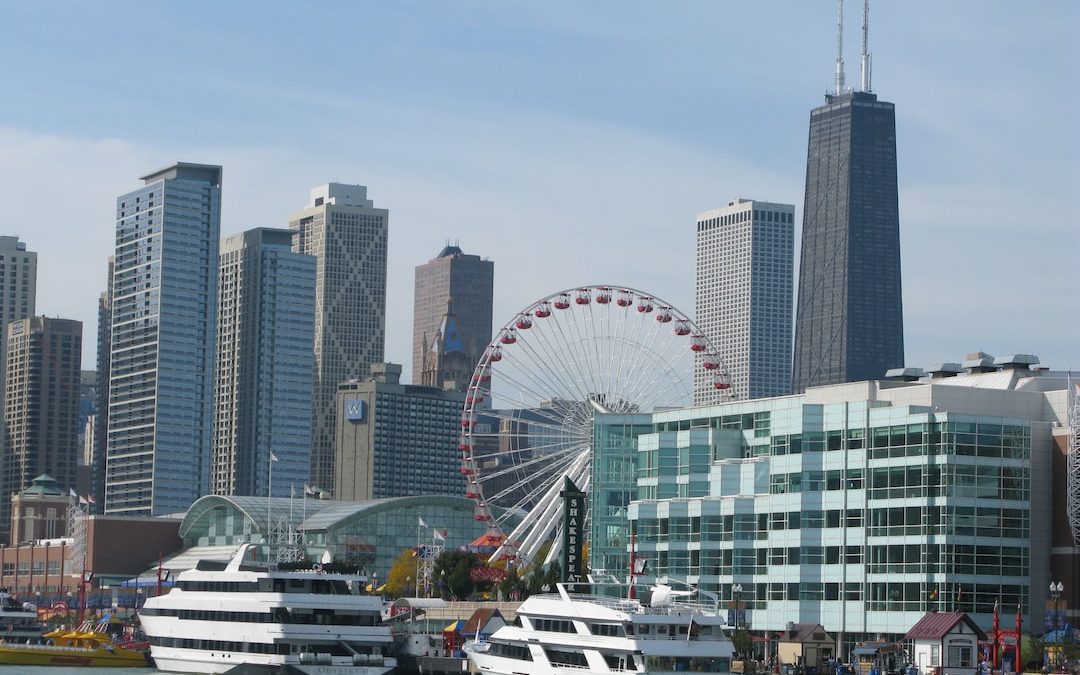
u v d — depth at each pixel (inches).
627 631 6771.7
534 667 7091.5
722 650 6835.6
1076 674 7647.6
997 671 7362.2
